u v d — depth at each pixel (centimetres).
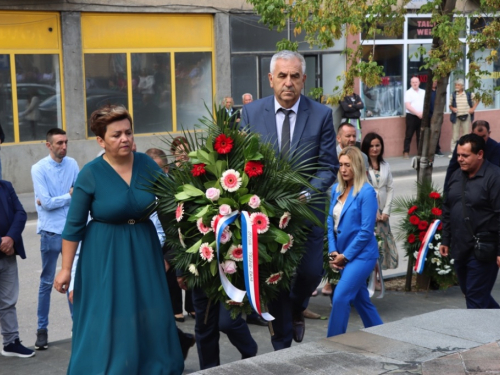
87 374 426
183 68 1747
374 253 574
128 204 435
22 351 634
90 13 1598
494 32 886
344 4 912
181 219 445
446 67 861
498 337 459
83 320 436
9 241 613
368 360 416
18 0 1484
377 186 806
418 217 823
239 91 1831
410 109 1981
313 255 496
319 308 779
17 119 1527
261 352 629
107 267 431
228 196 438
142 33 1678
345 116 1873
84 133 1612
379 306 787
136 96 1688
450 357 415
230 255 435
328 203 489
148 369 436
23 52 1519
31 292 871
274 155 448
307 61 1919
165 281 452
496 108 2272
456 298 822
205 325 512
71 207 439
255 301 422
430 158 904
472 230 622
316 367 406
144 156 455
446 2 916
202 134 460
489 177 613
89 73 1616
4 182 630
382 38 2000
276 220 445
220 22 1772
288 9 938
